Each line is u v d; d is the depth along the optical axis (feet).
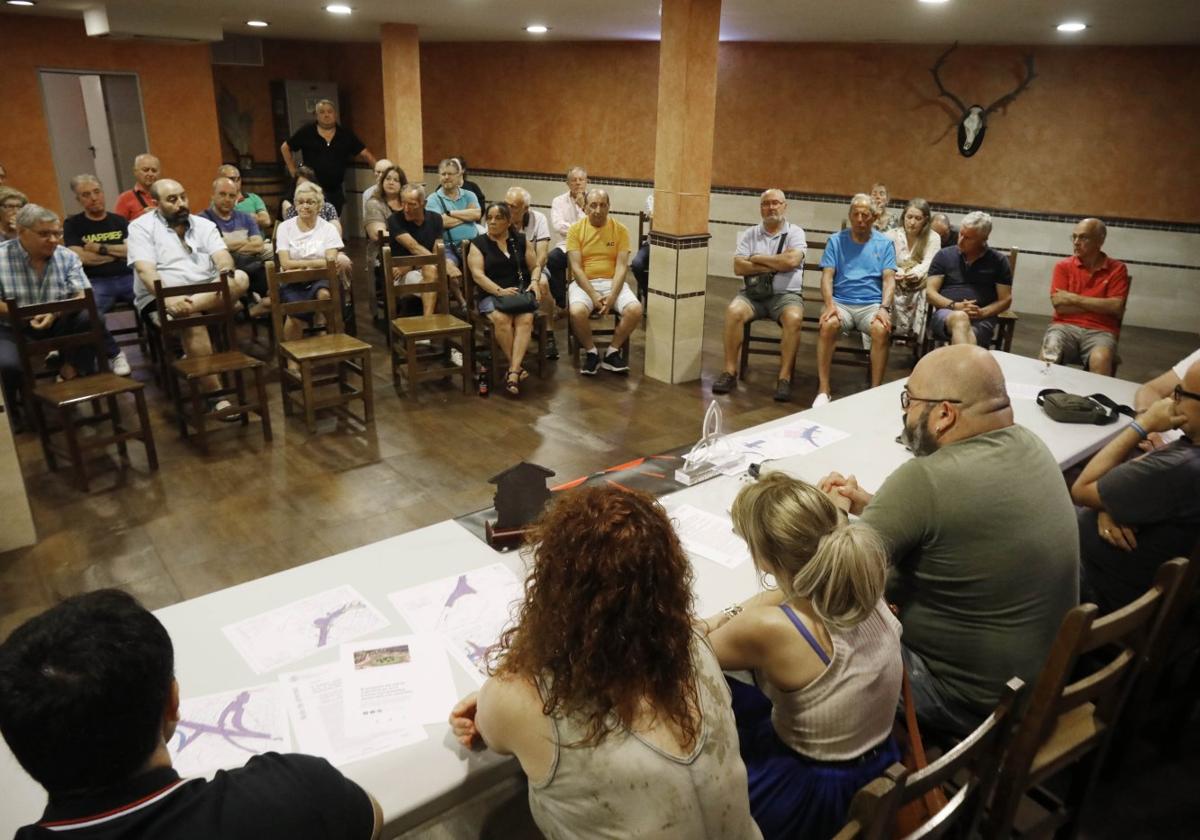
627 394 16.92
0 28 23.62
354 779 4.28
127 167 26.66
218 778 3.24
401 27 25.17
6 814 4.01
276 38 33.99
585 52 30.48
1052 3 16.83
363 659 5.23
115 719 2.91
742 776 3.80
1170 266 23.84
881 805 3.61
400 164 26.30
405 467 13.08
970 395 6.02
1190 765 7.63
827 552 4.53
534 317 17.21
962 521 5.68
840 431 9.57
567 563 3.62
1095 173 24.27
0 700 2.85
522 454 13.69
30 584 9.71
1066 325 16.01
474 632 5.54
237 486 12.28
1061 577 5.78
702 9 15.55
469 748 4.52
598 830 3.57
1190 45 22.18
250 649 5.31
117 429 12.90
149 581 9.82
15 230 16.01
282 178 35.91
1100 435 9.66
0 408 9.91
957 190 26.37
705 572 6.40
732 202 29.84
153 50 25.89
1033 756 5.11
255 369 13.48
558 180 32.48
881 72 26.53
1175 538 6.94
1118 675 5.33
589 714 3.57
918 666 6.08
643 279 22.25
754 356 19.97
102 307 16.79
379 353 18.95
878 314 16.48
